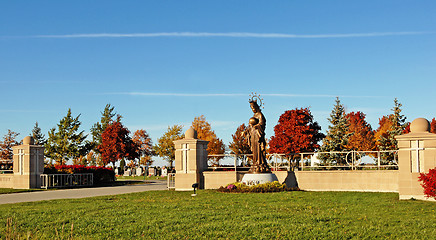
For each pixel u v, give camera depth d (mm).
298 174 24938
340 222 12711
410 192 18812
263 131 24156
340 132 43469
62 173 31672
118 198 20484
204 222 13008
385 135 48781
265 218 13461
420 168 18766
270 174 23875
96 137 70875
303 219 13188
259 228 11984
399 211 14977
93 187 31234
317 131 55156
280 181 25016
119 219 13602
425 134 18719
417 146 18844
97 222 13156
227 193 21969
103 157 58250
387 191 22750
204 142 26781
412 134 18953
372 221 12844
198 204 17031
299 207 15984
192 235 11406
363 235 11102
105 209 15891
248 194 21062
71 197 22062
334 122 54000
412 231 11414
